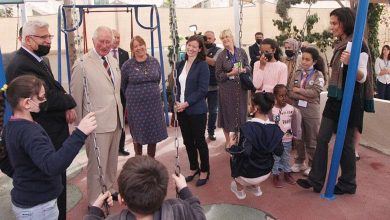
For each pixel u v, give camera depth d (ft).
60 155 6.18
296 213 11.34
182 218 4.95
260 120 11.19
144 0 31.14
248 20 34.09
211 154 17.08
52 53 28.35
